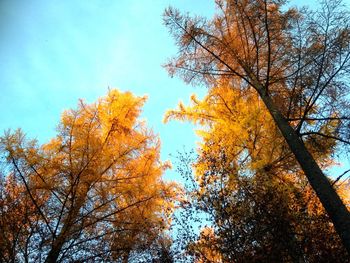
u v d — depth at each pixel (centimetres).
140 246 673
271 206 609
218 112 794
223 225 620
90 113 737
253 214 610
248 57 735
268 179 632
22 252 600
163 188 735
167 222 736
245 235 597
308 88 629
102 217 677
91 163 688
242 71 774
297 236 602
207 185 654
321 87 622
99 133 759
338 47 594
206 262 644
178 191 735
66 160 696
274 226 589
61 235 617
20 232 610
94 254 636
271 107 660
